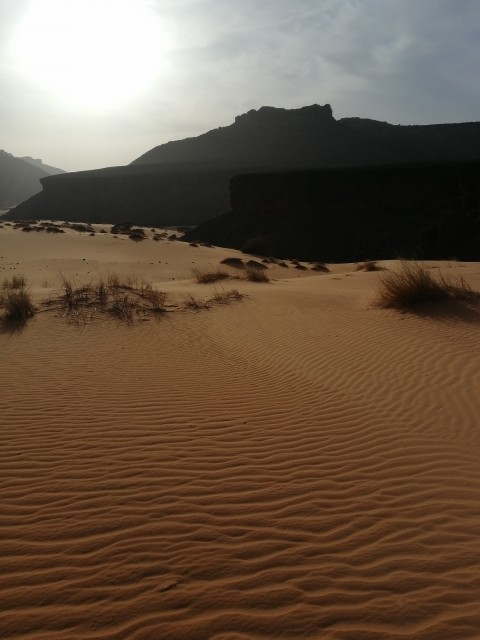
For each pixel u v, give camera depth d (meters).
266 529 4.18
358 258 76.25
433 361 8.45
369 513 4.41
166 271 33.19
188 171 172.12
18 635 3.10
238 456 5.50
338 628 3.17
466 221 69.12
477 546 3.94
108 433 6.05
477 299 12.07
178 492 4.75
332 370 8.60
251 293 16.72
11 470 5.15
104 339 10.86
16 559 3.80
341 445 5.80
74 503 4.56
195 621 3.22
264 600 3.39
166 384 7.98
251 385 8.05
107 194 167.50
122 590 3.48
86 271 31.70
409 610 3.30
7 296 13.85
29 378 8.13
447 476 5.05
